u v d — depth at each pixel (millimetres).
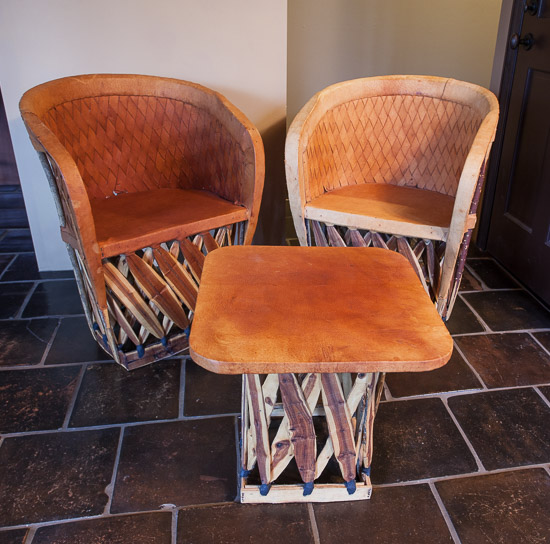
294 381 1161
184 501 1365
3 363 1837
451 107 1942
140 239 1616
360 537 1284
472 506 1362
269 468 1297
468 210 1599
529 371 1835
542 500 1378
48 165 1573
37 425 1586
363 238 1847
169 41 2084
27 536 1272
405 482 1427
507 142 2402
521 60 2262
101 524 1304
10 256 2553
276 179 2414
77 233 1518
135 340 1780
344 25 3283
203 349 1019
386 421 1619
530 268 2279
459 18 3312
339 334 1074
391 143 2076
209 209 1830
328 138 1962
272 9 2086
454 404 1688
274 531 1295
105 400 1686
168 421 1610
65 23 1992
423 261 1990
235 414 1641
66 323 2057
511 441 1557
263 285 1243
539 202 2191
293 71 3377
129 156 1972
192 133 1980
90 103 1864
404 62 3426
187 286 1796
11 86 2064
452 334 2023
